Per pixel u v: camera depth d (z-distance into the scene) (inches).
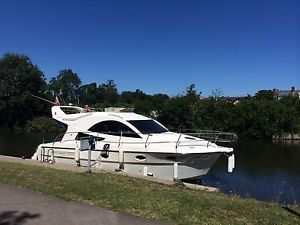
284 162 1331.2
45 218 292.4
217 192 496.7
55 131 3068.4
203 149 716.0
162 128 794.2
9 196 359.9
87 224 279.9
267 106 2787.9
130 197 358.0
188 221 291.1
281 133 2770.7
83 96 4633.4
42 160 831.7
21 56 3324.3
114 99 4220.0
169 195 376.5
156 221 290.4
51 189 385.7
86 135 781.3
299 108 2930.6
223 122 2775.6
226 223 291.0
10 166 548.4
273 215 319.6
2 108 3166.8
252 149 1863.9
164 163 716.7
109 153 749.3
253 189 836.6
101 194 367.9
